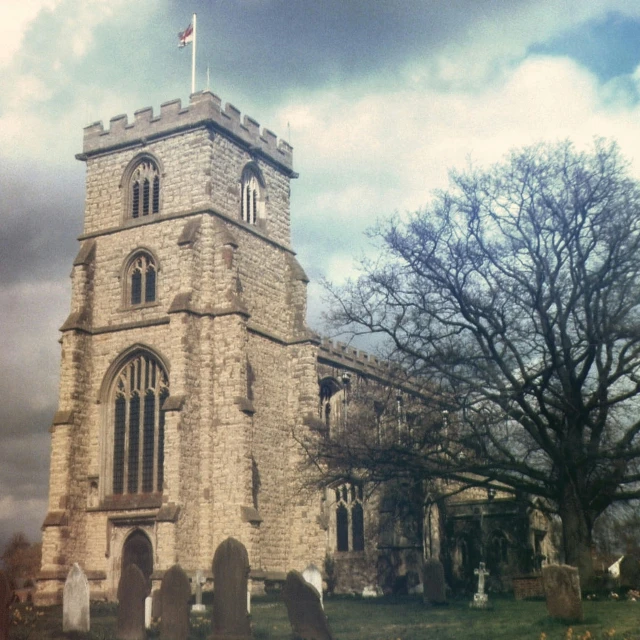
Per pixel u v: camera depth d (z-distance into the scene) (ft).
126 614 81.71
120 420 159.63
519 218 120.37
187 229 157.89
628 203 117.39
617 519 165.37
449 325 122.21
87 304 165.07
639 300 115.65
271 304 173.58
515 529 176.86
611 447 123.34
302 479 152.76
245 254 168.45
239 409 149.07
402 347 122.93
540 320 119.24
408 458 127.65
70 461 155.53
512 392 118.52
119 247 166.50
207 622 91.97
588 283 116.88
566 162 119.55
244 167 173.27
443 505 182.70
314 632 73.61
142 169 169.89
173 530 140.77
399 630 81.05
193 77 169.78
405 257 123.13
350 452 128.47
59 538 150.82
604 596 110.63
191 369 150.92
